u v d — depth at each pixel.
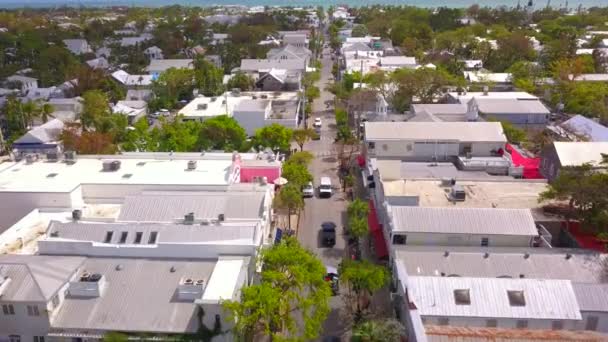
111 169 67.94
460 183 68.38
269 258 45.25
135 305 42.28
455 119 97.69
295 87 144.88
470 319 42.34
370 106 116.38
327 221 70.50
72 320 41.12
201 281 43.84
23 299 40.06
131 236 49.75
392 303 49.06
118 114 109.75
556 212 60.06
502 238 53.75
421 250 51.66
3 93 142.50
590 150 73.56
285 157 93.38
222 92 143.62
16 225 55.22
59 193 59.53
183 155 72.81
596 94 120.31
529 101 109.62
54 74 173.00
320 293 43.12
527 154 90.62
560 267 49.19
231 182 64.06
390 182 68.00
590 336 39.66
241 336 41.00
